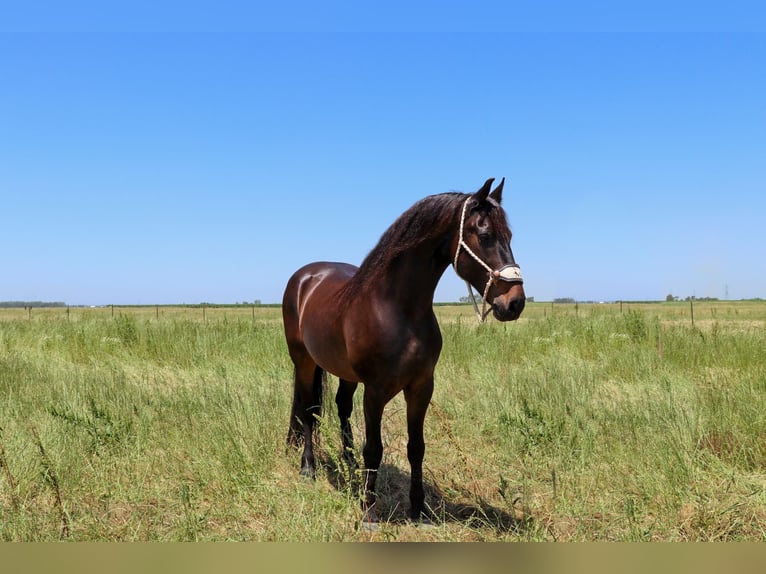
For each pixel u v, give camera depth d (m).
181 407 6.57
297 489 4.66
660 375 8.62
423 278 4.16
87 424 5.66
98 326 13.43
